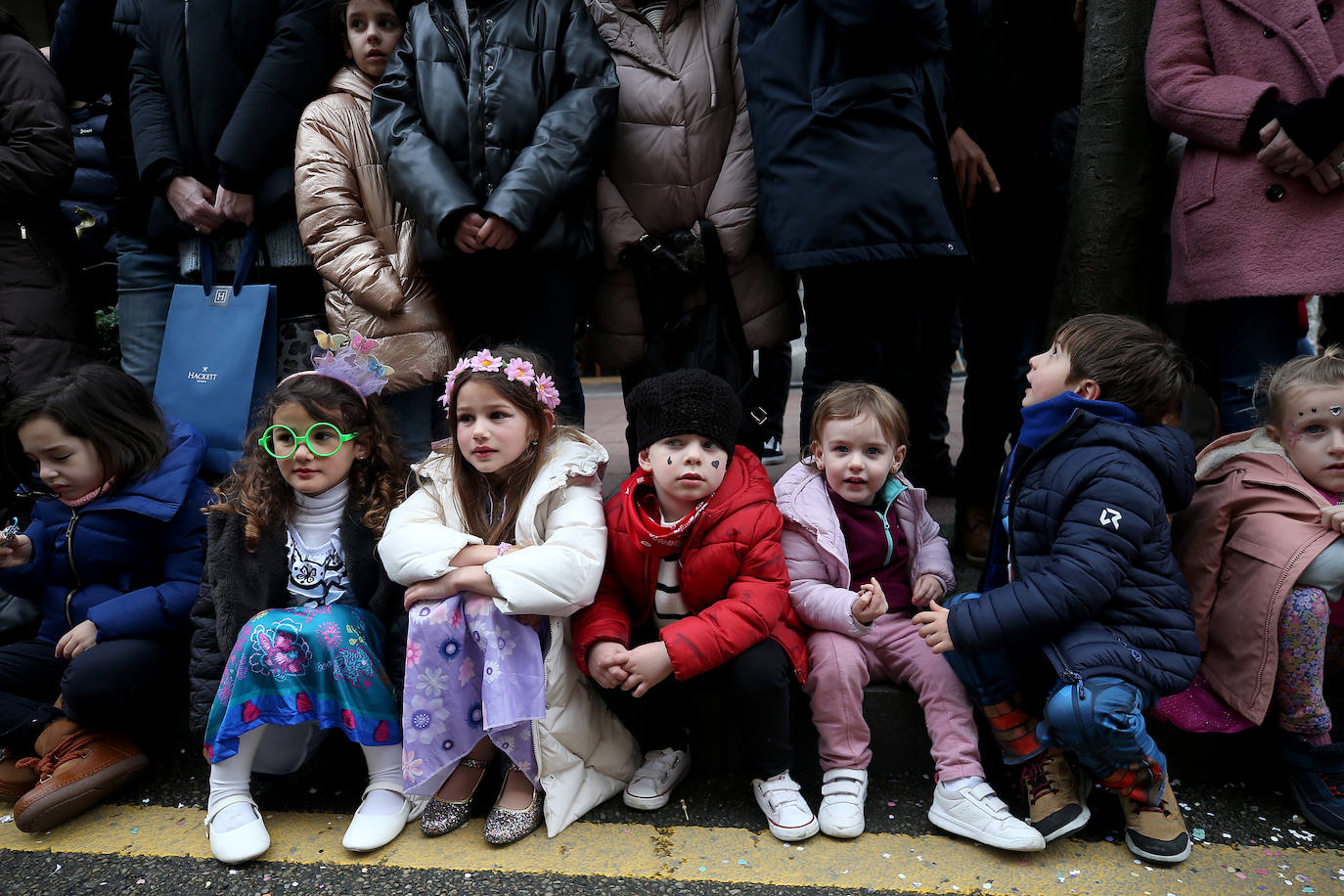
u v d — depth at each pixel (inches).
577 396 103.3
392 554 69.1
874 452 73.2
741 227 88.1
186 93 91.7
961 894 59.4
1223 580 69.6
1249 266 74.3
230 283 97.4
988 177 90.4
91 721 74.6
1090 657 61.7
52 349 102.8
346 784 76.9
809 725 74.5
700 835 67.1
